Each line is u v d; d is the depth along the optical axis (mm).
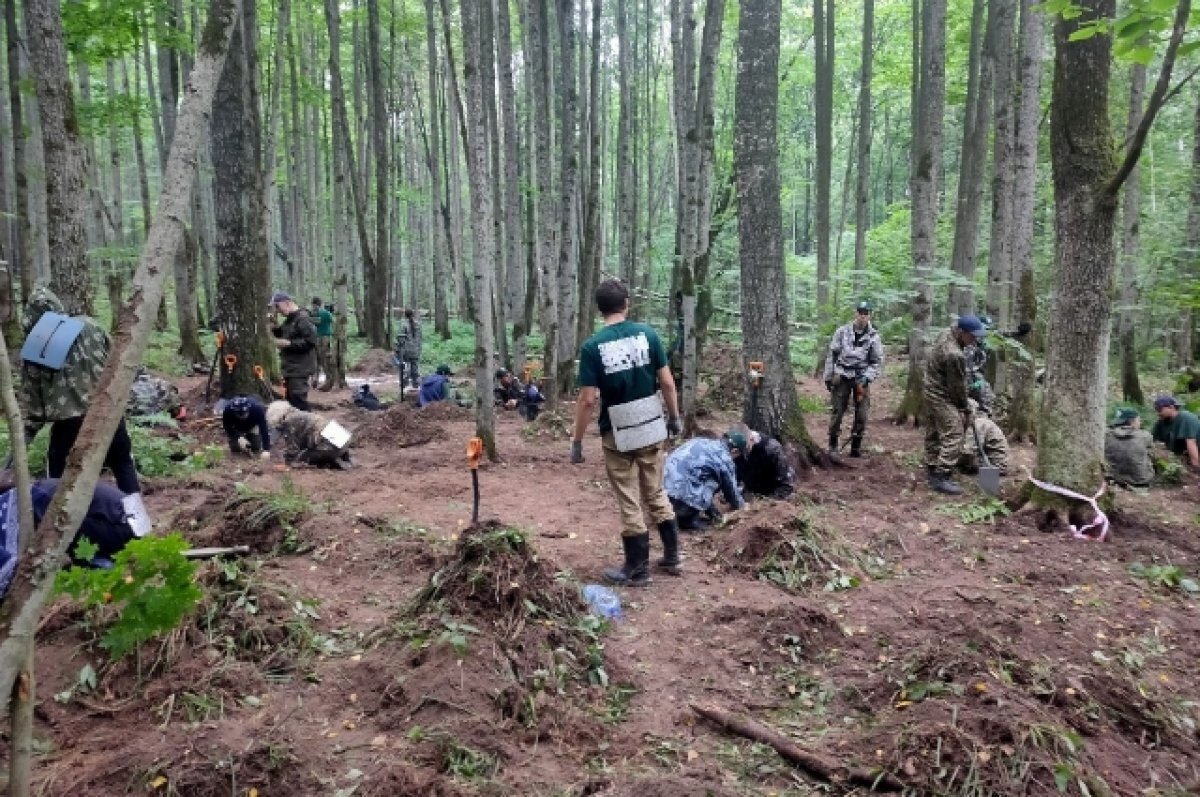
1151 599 5184
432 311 31125
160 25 11125
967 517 6820
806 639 4492
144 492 7043
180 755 3068
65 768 3055
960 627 4527
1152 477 8727
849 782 3205
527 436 10688
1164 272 14234
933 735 3270
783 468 7328
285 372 10641
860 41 23719
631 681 4023
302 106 23203
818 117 15594
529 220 19812
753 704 3887
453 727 3355
